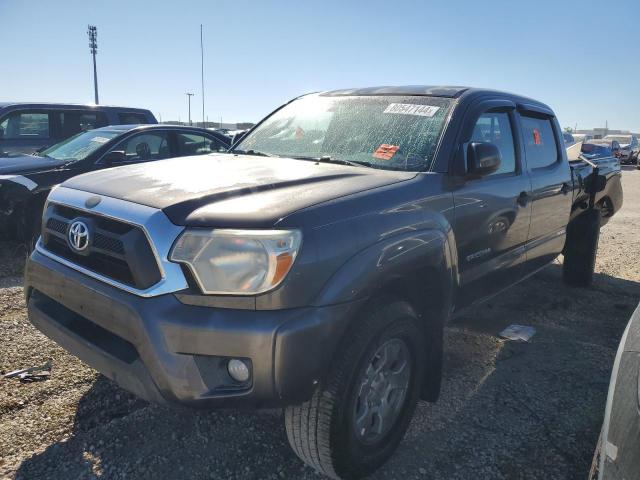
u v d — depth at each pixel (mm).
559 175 4383
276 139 3713
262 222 2012
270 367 1954
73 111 8992
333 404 2164
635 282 5824
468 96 3346
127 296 2123
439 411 3070
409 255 2416
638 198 13648
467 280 3193
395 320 2373
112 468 2482
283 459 2602
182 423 2859
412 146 3064
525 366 3670
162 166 2971
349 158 3166
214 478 2449
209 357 2000
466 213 3008
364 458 2396
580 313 4766
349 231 2201
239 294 1973
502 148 3633
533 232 4016
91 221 2334
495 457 2672
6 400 2975
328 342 2068
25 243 5941
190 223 2057
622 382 1767
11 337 3799
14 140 8328
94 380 3260
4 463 2473
